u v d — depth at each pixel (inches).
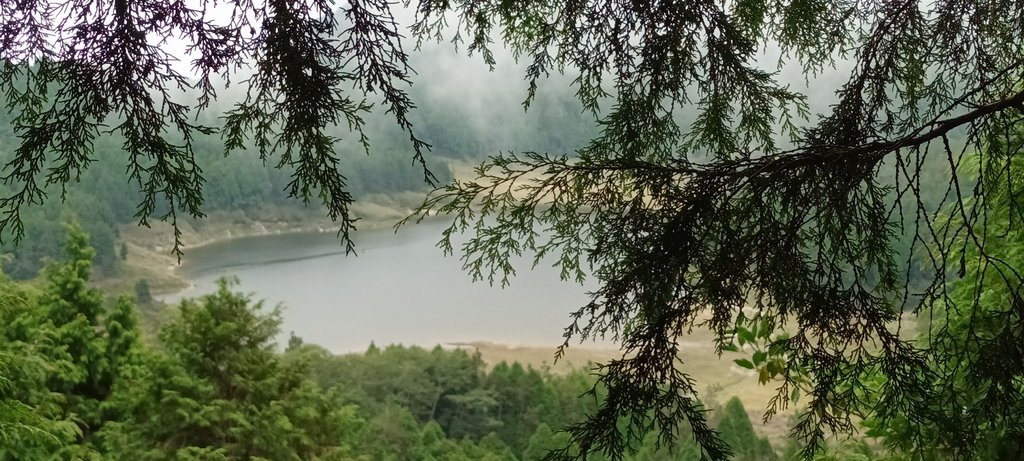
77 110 54.1
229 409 271.4
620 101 79.0
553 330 1178.0
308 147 53.8
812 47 88.4
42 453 241.6
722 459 54.8
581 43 79.2
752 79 80.2
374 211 2311.8
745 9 81.6
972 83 77.5
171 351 280.8
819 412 63.1
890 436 87.2
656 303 58.5
